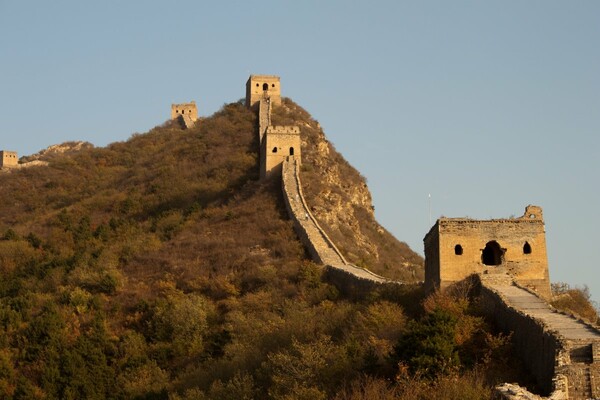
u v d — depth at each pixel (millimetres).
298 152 118125
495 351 44062
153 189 129875
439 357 42719
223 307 82500
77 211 127625
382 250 108812
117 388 71000
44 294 92500
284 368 50344
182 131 167375
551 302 51625
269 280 85000
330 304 70562
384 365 45844
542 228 54062
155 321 80062
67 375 72312
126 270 97562
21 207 143625
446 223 53969
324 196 109875
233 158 132250
